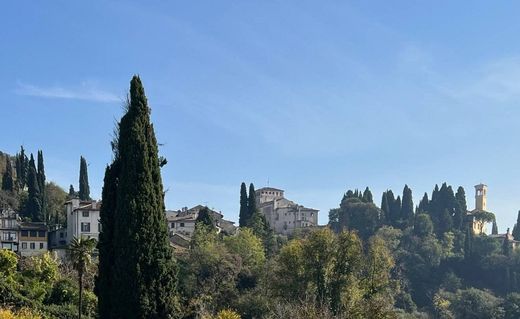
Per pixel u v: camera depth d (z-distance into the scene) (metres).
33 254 92.44
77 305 55.03
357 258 65.81
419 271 130.25
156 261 31.06
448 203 164.00
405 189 164.12
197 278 78.06
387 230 140.50
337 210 163.50
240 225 125.69
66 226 107.50
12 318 31.42
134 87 32.66
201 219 106.94
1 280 50.53
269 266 79.50
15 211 113.19
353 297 62.16
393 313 45.16
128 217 30.91
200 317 49.28
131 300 30.20
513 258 138.12
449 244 142.62
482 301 110.25
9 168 124.50
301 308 43.31
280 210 173.00
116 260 30.77
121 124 32.66
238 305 67.88
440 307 112.44
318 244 66.31
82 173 126.56
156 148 32.69
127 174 31.52
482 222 174.12
